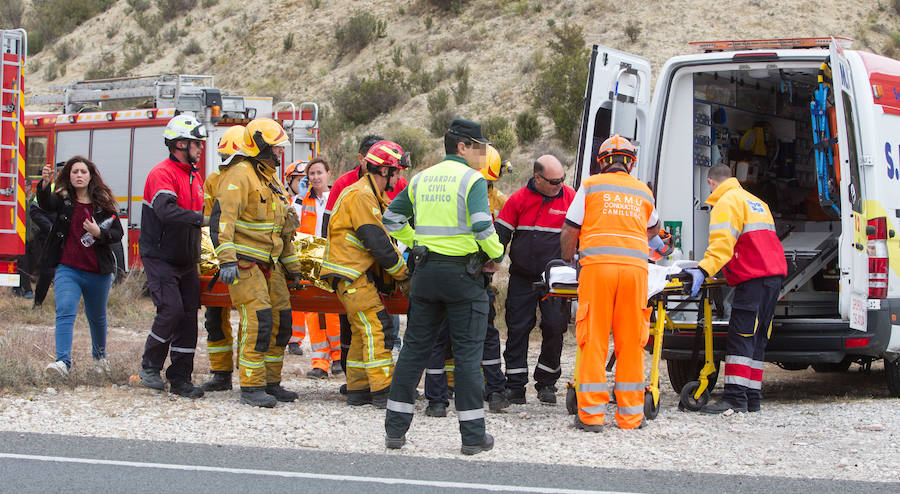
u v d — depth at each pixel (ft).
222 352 25.63
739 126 32.04
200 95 52.08
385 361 23.58
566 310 25.14
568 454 19.01
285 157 54.39
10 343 28.25
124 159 54.08
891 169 25.63
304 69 139.54
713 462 18.35
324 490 15.78
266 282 23.76
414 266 19.49
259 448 18.90
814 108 25.82
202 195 24.86
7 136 34.35
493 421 22.67
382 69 128.36
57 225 25.53
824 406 25.41
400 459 18.29
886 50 111.75
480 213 18.31
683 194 28.48
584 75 98.27
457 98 115.34
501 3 137.08
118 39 164.04
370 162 22.86
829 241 29.99
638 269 21.52
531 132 99.30
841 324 24.98
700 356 26.61
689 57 28.07
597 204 21.72
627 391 21.74
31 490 15.35
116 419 21.27
